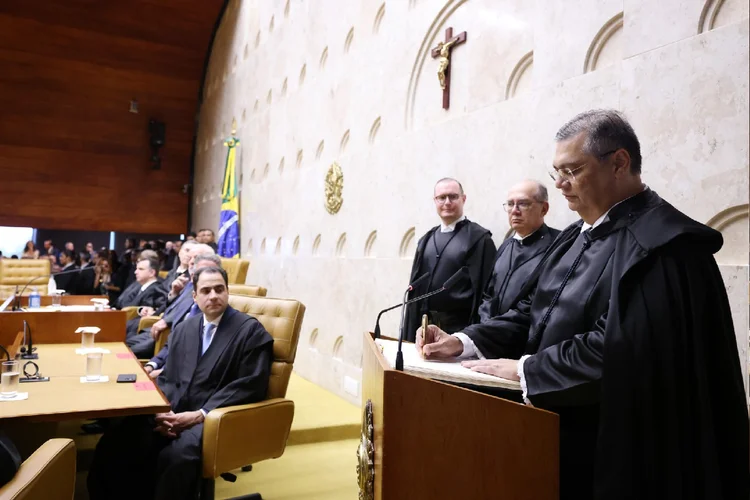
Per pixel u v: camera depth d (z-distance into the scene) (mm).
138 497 2709
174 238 14578
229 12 10242
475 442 1328
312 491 3312
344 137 5555
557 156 1566
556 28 3107
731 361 1316
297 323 3008
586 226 1711
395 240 4539
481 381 1464
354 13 5453
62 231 14609
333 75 5867
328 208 5766
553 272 1713
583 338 1419
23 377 2727
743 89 2193
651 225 1395
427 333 1792
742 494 1284
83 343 3545
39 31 10281
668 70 2477
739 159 2193
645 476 1272
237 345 2869
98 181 11445
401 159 4523
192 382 2859
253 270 8000
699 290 1321
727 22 2291
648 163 2537
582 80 2920
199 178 11672
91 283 10250
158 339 4316
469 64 3826
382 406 1305
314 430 4238
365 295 4930
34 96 10773
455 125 3910
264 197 7820
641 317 1316
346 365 5168
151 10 10469
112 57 10930
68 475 1740
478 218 3662
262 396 2818
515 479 1339
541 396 1422
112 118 11406
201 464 2520
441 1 4129
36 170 10977
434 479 1310
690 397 1285
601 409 1318
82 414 2164
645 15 2596
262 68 8273
